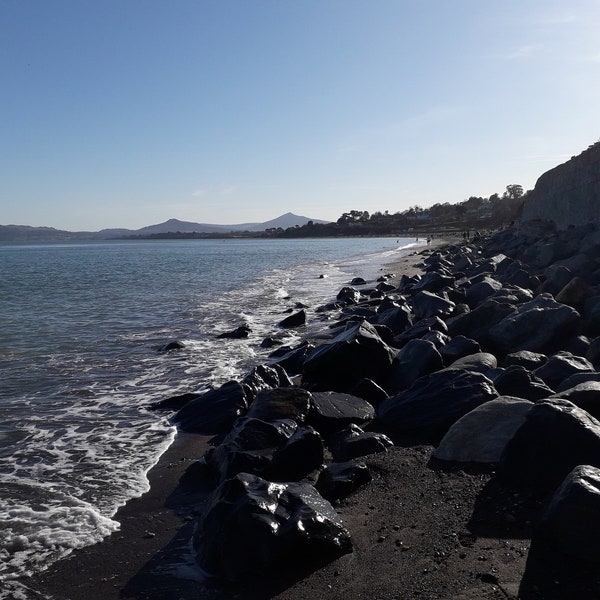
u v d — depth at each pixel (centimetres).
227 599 456
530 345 1099
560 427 538
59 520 608
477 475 599
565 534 436
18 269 5672
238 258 7231
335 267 4944
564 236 2836
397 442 738
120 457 788
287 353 1314
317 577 463
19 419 958
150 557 532
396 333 1400
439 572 445
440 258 3925
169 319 2089
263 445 710
